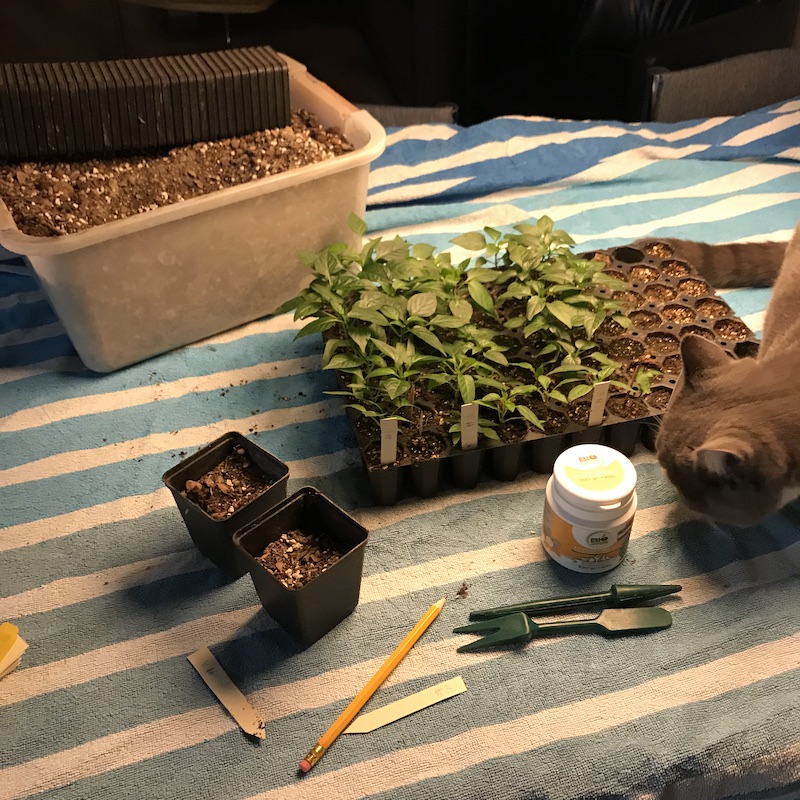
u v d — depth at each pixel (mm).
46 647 746
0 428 939
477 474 870
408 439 845
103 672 728
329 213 1033
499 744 678
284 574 725
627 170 1284
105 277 907
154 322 986
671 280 1031
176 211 898
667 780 672
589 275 943
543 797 658
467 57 1512
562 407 877
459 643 746
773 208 1222
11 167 997
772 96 1408
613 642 742
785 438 714
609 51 1524
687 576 795
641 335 955
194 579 799
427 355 894
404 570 802
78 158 1029
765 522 836
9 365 1019
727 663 728
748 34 1365
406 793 653
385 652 740
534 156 1292
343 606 749
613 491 735
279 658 736
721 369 774
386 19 1534
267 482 802
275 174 1012
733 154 1310
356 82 1597
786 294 863
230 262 992
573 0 1463
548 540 796
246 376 1007
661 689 710
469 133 1319
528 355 929
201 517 749
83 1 1535
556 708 699
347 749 677
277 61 1075
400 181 1247
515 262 963
